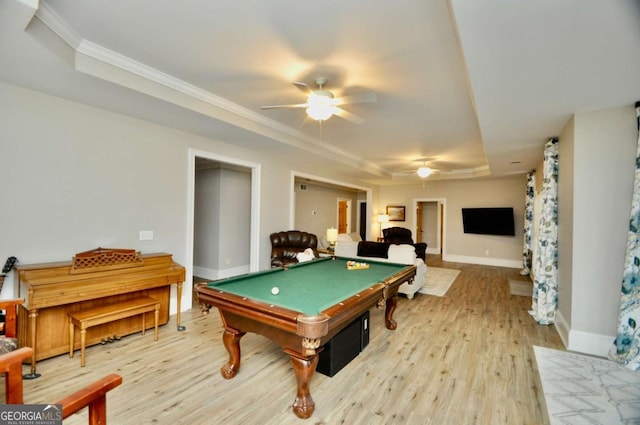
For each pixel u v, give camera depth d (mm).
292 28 2162
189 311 4020
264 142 4602
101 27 2199
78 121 3062
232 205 6363
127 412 1995
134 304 3012
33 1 1670
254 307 2014
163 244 3816
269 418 1968
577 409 2107
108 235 3305
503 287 5723
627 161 2820
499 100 2727
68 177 3006
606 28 1674
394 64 2633
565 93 2559
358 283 2797
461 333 3453
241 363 2676
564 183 3502
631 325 2469
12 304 2131
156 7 1969
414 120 4113
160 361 2682
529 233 6820
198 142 4230
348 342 2719
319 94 2721
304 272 3328
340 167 6762
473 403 2160
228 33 2244
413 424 1934
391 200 10203
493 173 7145
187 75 2928
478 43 1857
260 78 2973
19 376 1173
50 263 2814
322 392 2268
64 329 2764
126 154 3441
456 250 8984
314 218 9430
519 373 2578
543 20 1626
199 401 2129
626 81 2314
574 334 3033
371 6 1908
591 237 2986
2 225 2635
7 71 2416
